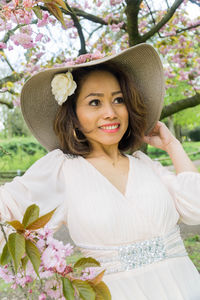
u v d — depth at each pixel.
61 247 0.89
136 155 1.77
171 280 1.35
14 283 0.98
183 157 1.66
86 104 1.51
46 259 0.86
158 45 5.00
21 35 2.13
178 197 1.53
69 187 1.45
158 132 1.81
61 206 1.42
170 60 5.70
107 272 1.34
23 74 4.26
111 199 1.38
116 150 1.62
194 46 5.42
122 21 4.17
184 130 22.52
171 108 4.63
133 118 1.66
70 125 1.58
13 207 1.29
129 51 1.55
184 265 1.43
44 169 1.47
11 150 11.64
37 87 1.57
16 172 8.32
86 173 1.48
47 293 0.96
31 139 12.30
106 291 0.90
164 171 1.67
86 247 1.39
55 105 1.70
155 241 1.39
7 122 10.84
